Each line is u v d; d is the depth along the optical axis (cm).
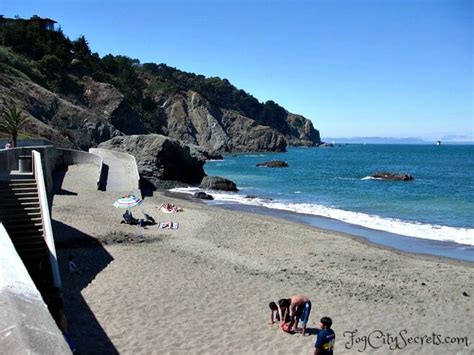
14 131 3731
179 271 1631
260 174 6756
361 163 10094
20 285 535
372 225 2784
